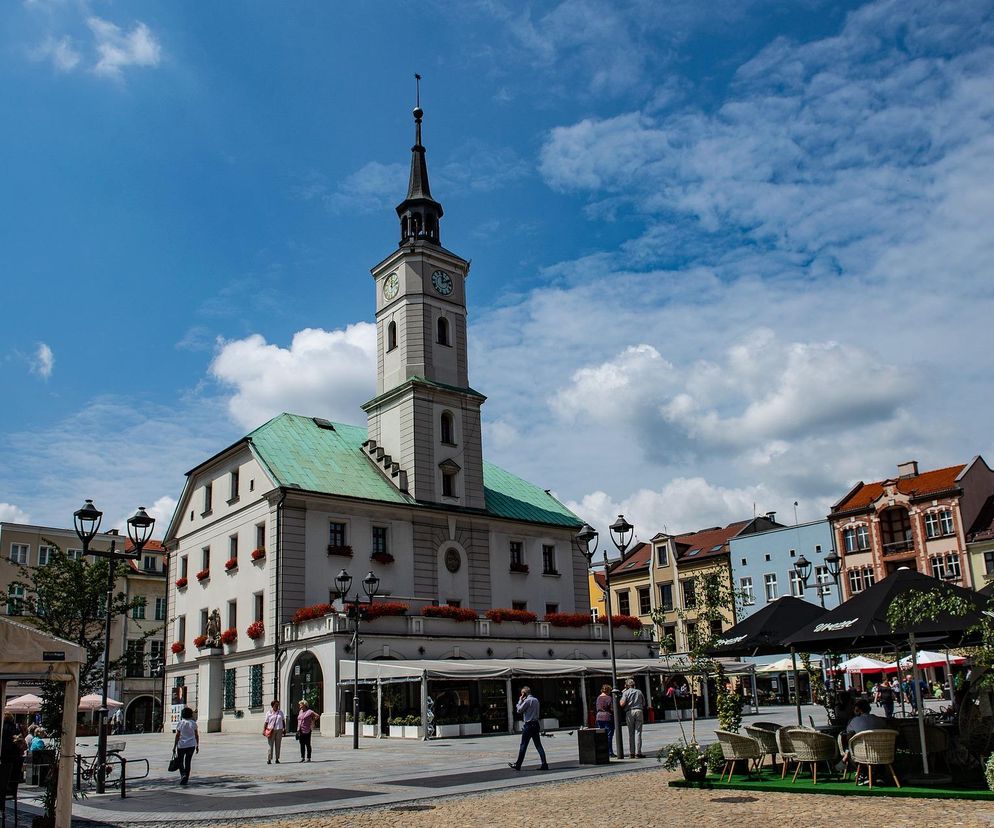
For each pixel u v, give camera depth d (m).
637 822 14.55
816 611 22.73
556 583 60.03
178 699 54.16
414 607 50.50
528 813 15.98
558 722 42.62
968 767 17.23
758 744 18.77
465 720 38.75
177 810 18.78
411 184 61.03
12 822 17.75
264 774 25.70
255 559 48.97
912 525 65.81
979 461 66.75
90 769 23.09
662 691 49.22
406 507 52.22
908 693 37.50
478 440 57.91
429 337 56.97
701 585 21.16
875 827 13.04
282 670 45.34
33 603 24.02
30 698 41.25
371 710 41.75
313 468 51.53
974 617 16.97
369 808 17.78
